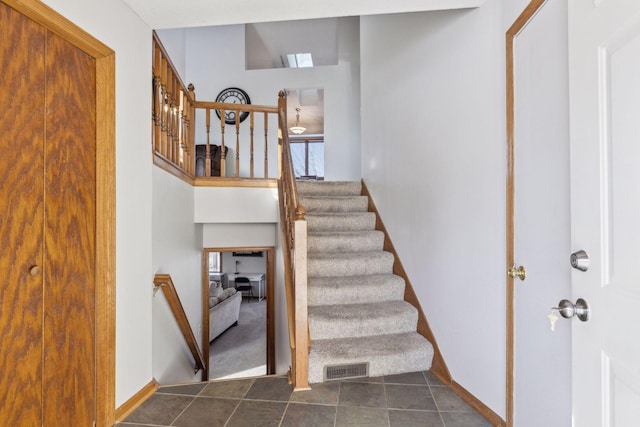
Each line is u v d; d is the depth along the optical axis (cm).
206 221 374
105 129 180
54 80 155
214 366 525
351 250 337
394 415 188
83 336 170
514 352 160
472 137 200
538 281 142
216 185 377
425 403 200
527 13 147
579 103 98
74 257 165
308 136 973
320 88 607
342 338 255
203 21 212
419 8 195
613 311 85
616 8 83
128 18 197
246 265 986
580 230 97
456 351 216
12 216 137
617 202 84
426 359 242
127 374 194
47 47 151
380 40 354
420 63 267
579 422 98
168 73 285
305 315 220
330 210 387
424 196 260
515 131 159
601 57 89
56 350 155
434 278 245
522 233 153
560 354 128
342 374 228
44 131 150
